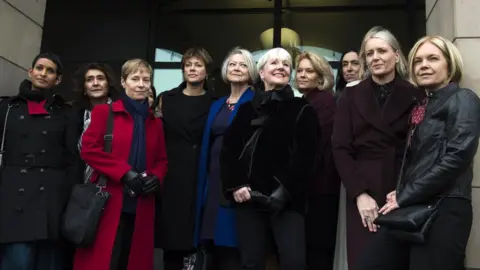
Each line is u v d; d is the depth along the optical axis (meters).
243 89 3.85
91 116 3.66
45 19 7.50
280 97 3.31
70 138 3.78
